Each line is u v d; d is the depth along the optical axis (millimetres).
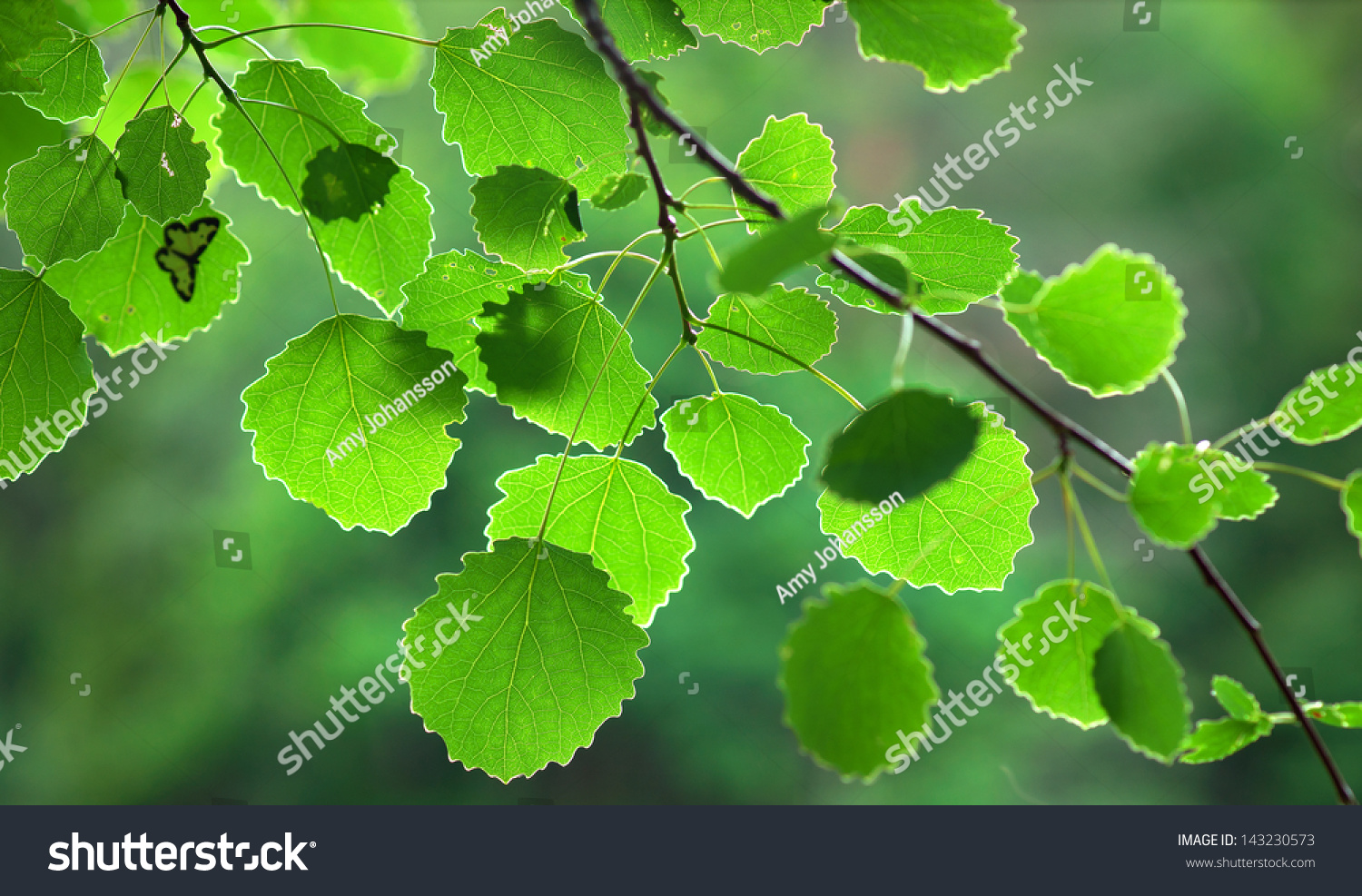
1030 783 1606
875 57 446
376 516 482
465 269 477
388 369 476
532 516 484
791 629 414
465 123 478
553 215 466
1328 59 1965
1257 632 424
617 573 488
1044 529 1677
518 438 1675
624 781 1592
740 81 1723
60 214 474
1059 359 435
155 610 1831
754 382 1543
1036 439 1614
